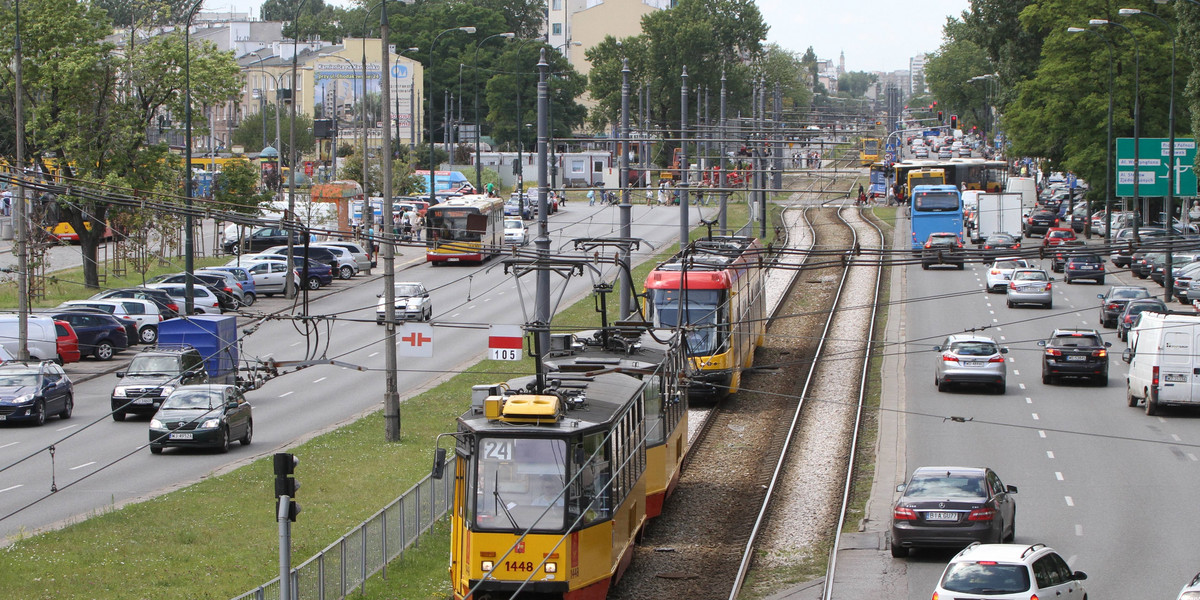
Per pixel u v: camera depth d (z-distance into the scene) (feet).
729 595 79.51
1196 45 226.79
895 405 144.05
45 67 200.44
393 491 99.96
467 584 72.13
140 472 109.09
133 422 135.44
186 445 115.85
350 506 94.94
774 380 163.22
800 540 93.15
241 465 111.34
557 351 100.89
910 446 122.31
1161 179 248.93
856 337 192.24
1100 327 196.54
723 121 253.65
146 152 214.48
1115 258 265.95
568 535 71.36
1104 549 85.76
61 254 266.98
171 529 86.43
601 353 102.78
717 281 148.56
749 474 115.24
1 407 128.47
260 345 184.44
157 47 215.72
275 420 137.28
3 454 116.26
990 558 65.41
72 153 205.57
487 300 226.99
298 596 63.98
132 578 74.02
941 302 224.12
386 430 122.11
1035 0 364.99
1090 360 154.71
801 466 117.39
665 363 101.60
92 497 98.99
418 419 132.67
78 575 73.87
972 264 278.67
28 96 207.10
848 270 264.11
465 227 279.49
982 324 199.72
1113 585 77.10
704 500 106.22
